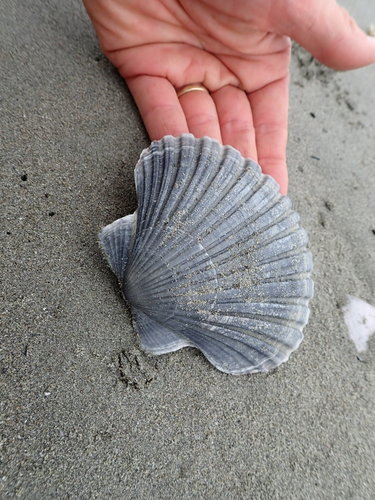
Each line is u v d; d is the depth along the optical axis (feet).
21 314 0.60
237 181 0.68
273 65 0.83
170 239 0.64
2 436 0.54
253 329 0.66
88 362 0.61
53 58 0.79
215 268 0.64
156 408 0.63
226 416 0.66
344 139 1.03
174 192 0.65
